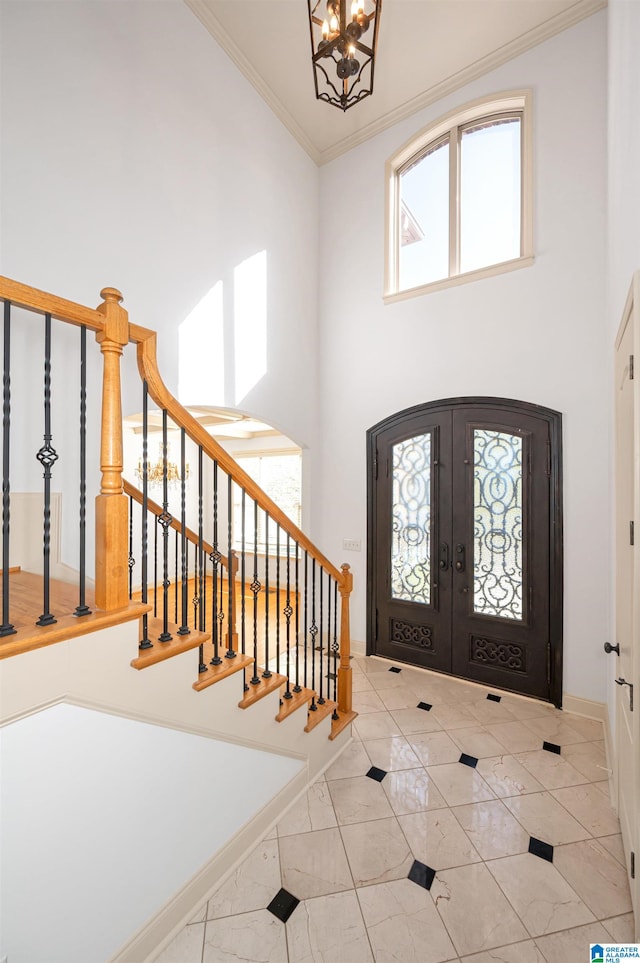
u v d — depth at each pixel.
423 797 2.15
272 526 7.06
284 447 7.07
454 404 3.53
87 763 1.26
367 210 4.06
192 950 1.45
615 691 2.21
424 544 3.71
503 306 3.33
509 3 3.00
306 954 1.43
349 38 1.92
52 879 1.19
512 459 3.29
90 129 2.25
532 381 3.20
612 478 2.47
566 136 3.10
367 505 3.99
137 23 2.54
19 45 1.96
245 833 1.82
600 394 2.94
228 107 3.22
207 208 3.00
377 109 3.82
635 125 1.58
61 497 2.04
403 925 1.52
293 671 3.62
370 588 3.97
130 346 2.43
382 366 3.93
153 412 5.54
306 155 4.19
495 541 3.36
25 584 1.75
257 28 3.10
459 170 3.66
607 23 2.88
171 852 1.51
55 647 1.12
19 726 1.11
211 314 3.01
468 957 1.42
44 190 2.04
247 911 1.58
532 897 1.62
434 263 3.81
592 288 2.98
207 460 7.70
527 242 3.22
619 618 2.03
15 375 1.89
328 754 2.40
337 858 1.80
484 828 1.96
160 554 6.09
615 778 2.11
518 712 2.98
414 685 3.38
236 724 1.75
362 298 4.07
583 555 2.99
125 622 1.29
